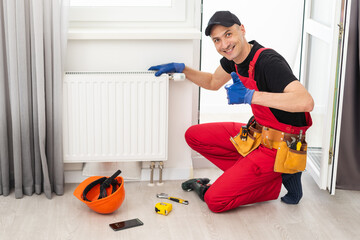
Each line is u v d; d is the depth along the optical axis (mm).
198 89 3000
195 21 2828
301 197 2646
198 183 2719
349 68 2639
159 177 2840
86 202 2439
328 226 2416
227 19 2234
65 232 2324
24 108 2543
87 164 2832
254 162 2475
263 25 3348
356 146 2779
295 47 3311
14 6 2420
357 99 2695
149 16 2781
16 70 2496
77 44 2635
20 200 2633
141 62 2699
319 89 2828
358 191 2805
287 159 2379
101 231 2336
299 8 3238
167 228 2373
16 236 2281
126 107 2658
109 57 2674
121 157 2738
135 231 2342
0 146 2598
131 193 2732
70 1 2717
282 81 2174
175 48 2693
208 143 2754
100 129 2678
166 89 2648
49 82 2545
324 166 2617
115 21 2771
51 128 2613
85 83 2602
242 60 2357
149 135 2717
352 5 2551
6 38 2473
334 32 2441
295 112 2332
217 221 2445
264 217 2490
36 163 2637
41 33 2449
